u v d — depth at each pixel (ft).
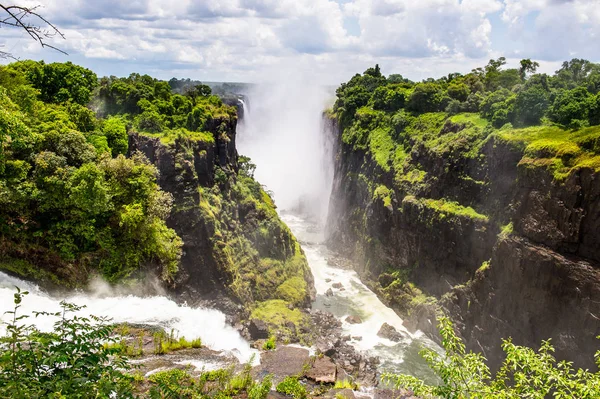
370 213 274.77
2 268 141.79
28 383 34.35
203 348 139.54
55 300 139.74
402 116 293.02
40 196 137.39
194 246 180.65
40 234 141.79
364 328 208.74
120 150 175.73
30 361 36.27
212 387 105.60
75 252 147.33
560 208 146.61
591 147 148.36
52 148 143.23
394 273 242.17
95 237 146.61
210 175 211.41
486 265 178.29
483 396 54.90
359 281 269.03
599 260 135.95
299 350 153.17
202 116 217.36
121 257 153.17
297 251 254.27
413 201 229.86
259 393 106.83
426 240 218.59
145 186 151.53
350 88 403.54
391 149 287.89
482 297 177.37
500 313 166.71
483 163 198.49
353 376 156.66
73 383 35.37
